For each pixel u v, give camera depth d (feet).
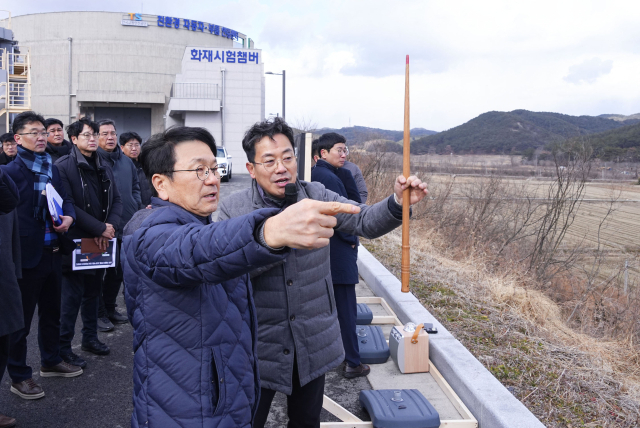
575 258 30.86
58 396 11.82
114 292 16.67
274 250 4.01
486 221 32.83
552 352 14.11
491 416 9.76
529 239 32.89
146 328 5.03
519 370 12.44
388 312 17.81
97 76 143.33
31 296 11.35
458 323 15.62
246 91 103.50
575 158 31.55
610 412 10.87
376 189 42.50
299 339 7.70
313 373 7.81
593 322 22.30
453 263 25.13
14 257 10.43
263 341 7.75
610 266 33.60
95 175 14.33
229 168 73.15
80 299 13.47
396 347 13.35
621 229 49.93
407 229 7.16
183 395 4.97
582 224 40.91
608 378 12.68
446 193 36.37
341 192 12.34
